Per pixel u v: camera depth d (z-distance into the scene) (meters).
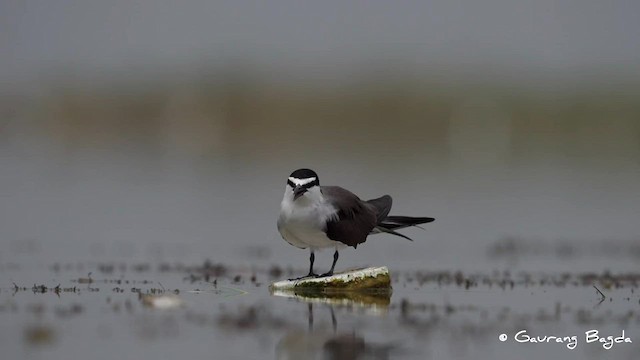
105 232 19.00
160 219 20.84
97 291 12.22
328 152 37.34
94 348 8.98
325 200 12.46
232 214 21.80
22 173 29.06
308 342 9.31
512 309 11.32
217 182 27.75
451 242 18.22
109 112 44.62
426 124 43.16
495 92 44.59
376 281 12.63
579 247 17.58
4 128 43.59
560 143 41.31
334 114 43.69
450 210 22.81
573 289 12.98
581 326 10.33
